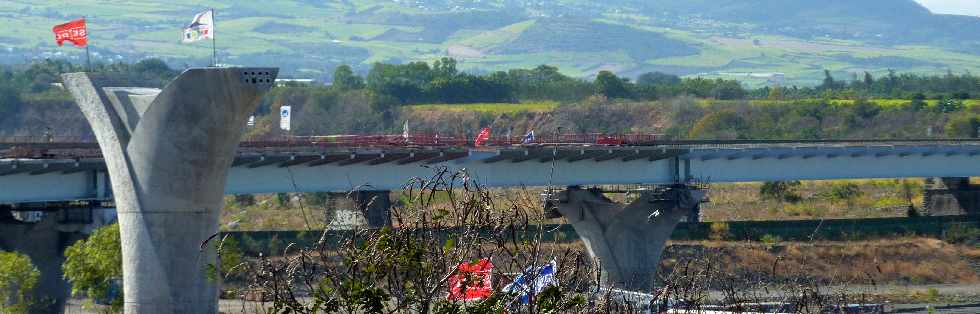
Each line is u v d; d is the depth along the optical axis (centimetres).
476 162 11625
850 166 13412
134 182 7794
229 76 7550
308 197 16538
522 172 11938
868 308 6091
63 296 10419
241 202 16788
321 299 3653
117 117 7906
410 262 3644
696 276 4591
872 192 18675
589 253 12900
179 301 7725
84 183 9956
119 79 8256
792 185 18488
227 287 8900
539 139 13112
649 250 12669
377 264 3644
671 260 14150
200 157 7681
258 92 7619
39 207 10475
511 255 3703
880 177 13538
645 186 13450
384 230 3666
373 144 11769
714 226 14975
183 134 7656
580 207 12850
